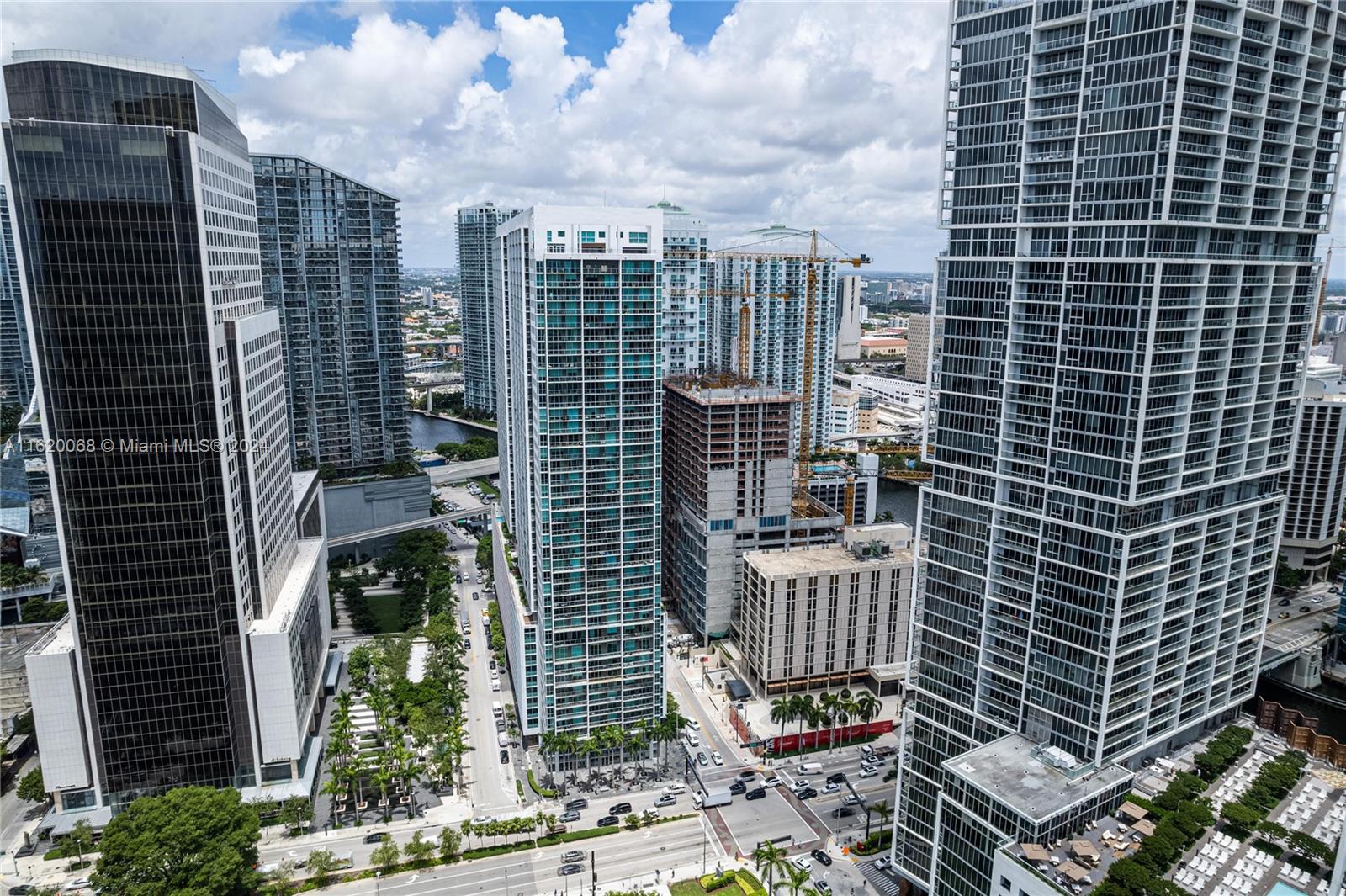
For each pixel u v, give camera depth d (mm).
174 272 156625
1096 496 135250
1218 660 161625
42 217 149875
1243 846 126062
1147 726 148000
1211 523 148750
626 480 191250
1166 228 125375
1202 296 131500
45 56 152625
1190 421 136250
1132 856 123750
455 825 179250
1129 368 129000
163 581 165625
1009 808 128875
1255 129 132125
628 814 185125
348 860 168125
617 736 196625
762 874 165125
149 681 169125
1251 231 137875
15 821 177500
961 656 159125
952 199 151250
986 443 151000
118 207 152625
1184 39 117750
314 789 191250
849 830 181250
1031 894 120312
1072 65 131875
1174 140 120125
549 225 176625
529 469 196625
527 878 164375
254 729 179000
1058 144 135750
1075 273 134625
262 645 176250
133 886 143500
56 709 165875
